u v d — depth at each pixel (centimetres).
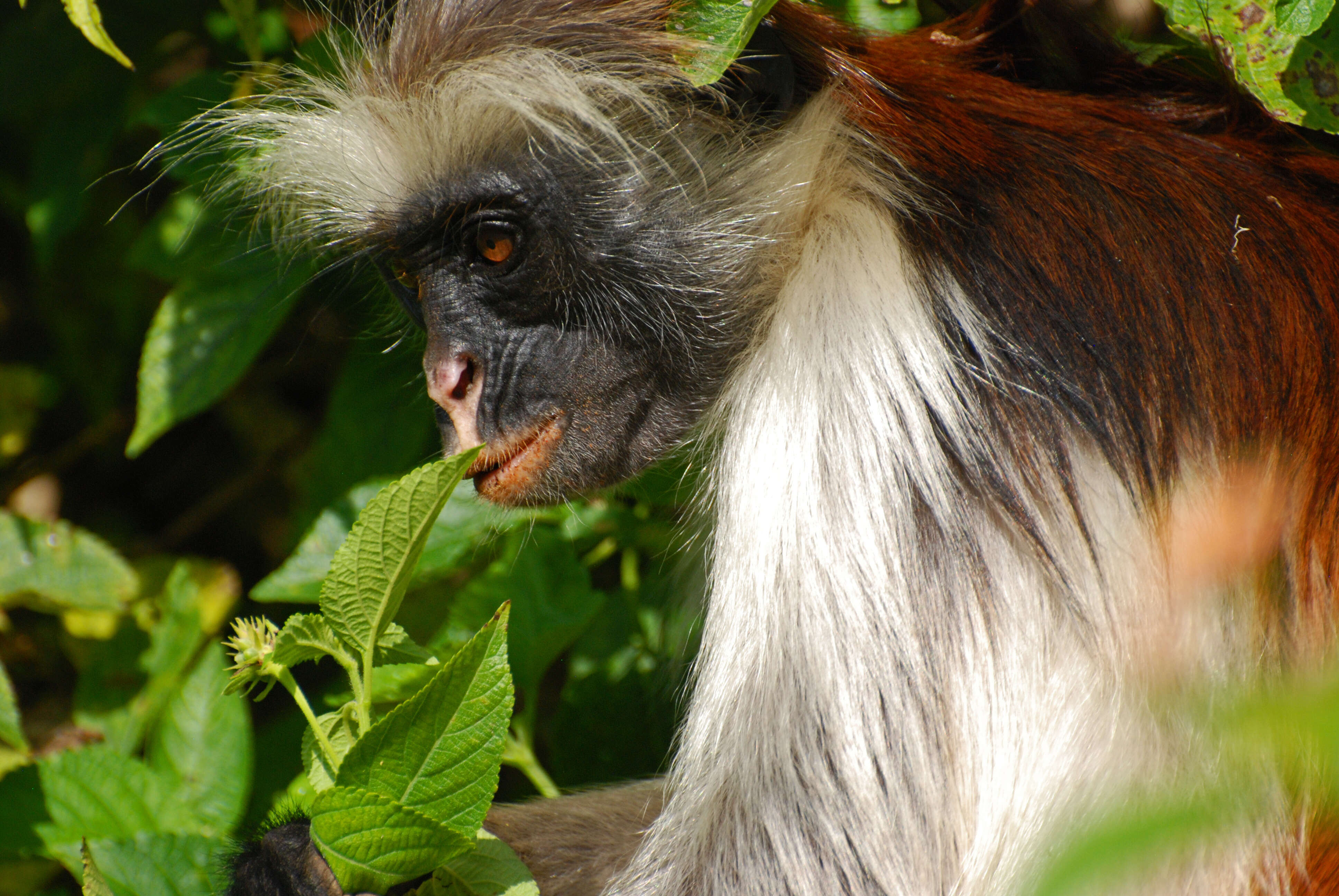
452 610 780
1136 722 563
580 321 686
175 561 1025
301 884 590
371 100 693
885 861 569
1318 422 590
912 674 577
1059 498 582
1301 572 578
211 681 771
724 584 633
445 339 692
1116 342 595
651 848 635
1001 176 645
